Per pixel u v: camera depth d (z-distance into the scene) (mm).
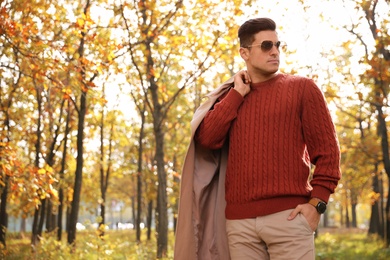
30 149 19844
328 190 3555
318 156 3627
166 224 15297
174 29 14188
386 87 13984
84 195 27594
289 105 3650
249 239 3664
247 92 3799
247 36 3801
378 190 27547
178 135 29328
